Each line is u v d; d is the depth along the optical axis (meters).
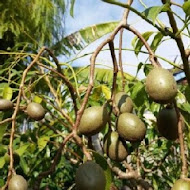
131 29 1.22
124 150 1.31
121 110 1.33
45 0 8.89
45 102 2.23
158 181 2.86
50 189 2.98
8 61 2.68
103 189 1.07
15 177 1.21
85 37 2.68
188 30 1.65
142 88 1.84
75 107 1.70
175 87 1.14
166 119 1.30
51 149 2.44
